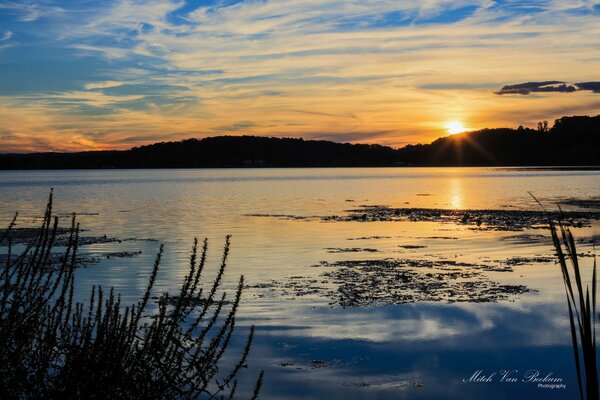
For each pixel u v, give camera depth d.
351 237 30.91
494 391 9.87
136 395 3.43
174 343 3.70
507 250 25.34
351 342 12.30
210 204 59.97
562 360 11.28
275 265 21.73
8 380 3.29
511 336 12.76
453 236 30.91
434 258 23.27
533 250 25.22
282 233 33.09
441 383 10.09
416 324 13.65
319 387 9.77
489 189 87.06
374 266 21.38
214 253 24.86
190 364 3.74
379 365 11.07
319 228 35.78
